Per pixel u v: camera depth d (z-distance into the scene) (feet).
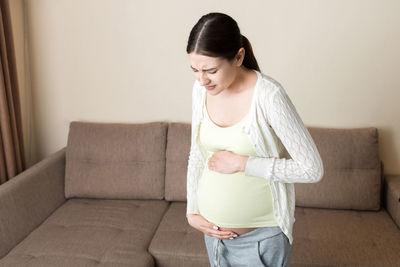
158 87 9.30
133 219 8.02
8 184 7.60
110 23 9.05
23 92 9.61
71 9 9.08
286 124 4.37
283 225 4.84
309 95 8.86
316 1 8.33
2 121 8.20
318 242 7.14
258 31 8.64
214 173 4.97
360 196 8.19
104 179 8.80
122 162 8.85
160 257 7.02
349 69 8.61
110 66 9.32
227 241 5.17
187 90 9.23
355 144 8.27
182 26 8.86
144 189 8.74
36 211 8.01
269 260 5.02
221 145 4.83
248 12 8.57
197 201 5.42
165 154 8.85
